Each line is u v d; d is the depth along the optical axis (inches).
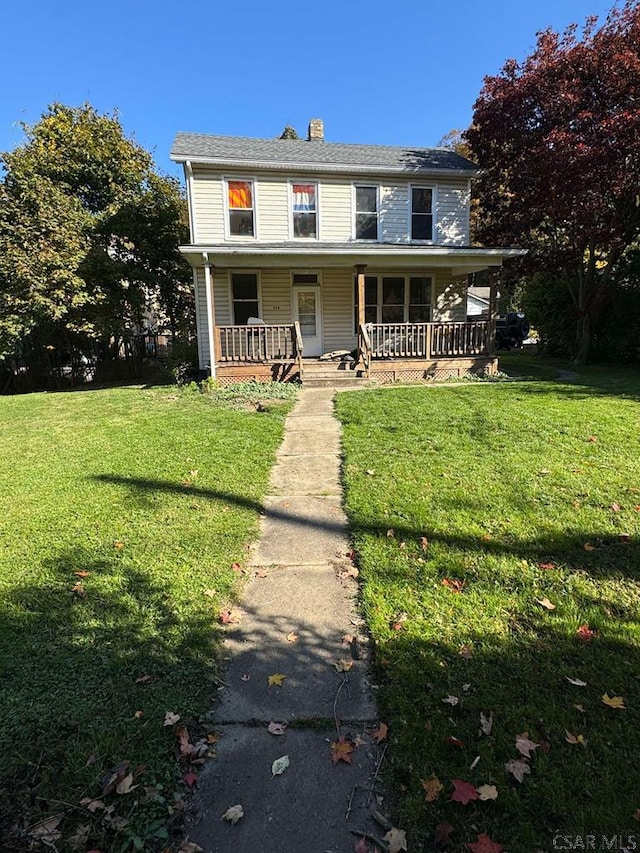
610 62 459.8
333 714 86.0
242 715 86.1
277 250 452.8
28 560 138.1
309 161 521.3
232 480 202.1
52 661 97.9
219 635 107.9
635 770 71.4
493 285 504.7
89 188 677.9
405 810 67.4
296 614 115.5
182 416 332.8
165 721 83.7
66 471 216.1
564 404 319.0
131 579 128.2
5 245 493.0
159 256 679.7
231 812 68.5
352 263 484.4
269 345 535.5
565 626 105.3
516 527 150.0
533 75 507.2
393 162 546.6
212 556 140.9
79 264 555.5
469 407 319.6
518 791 68.8
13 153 637.3
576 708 82.8
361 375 475.2
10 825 66.6
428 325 491.5
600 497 168.7
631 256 569.6
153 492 188.5
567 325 671.8
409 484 187.8
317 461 227.9
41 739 80.0
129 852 63.1
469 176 558.3
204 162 500.7
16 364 658.8
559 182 489.4
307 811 68.7
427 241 565.9
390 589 121.6
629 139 450.9
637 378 448.8
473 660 96.0
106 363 732.0
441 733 79.4
